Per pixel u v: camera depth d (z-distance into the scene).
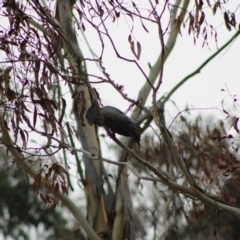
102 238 15.82
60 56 12.14
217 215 12.34
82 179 16.25
